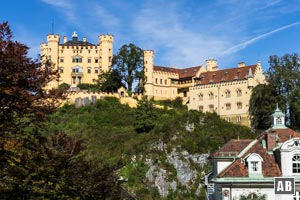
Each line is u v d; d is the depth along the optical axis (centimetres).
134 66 17612
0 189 3080
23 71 3077
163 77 18738
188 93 18125
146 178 11856
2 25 3122
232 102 16112
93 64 18838
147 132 13462
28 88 3139
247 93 15800
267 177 6241
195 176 12094
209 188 7362
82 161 3691
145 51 18400
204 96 16825
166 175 12000
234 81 16175
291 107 12538
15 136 3178
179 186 11856
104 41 18762
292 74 13025
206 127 13562
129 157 12369
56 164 3341
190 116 13712
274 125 7306
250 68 16438
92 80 18688
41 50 18775
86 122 14688
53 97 3328
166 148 12588
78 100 15988
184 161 12356
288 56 13325
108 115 15050
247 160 6356
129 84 17512
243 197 6159
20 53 3014
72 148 3678
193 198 11550
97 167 3906
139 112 13812
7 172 3142
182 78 18875
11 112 3077
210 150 12606
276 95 13325
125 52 17575
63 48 18762
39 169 3228
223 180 6250
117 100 16362
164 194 11662
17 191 3144
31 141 3338
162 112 15450
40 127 3359
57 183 3328
